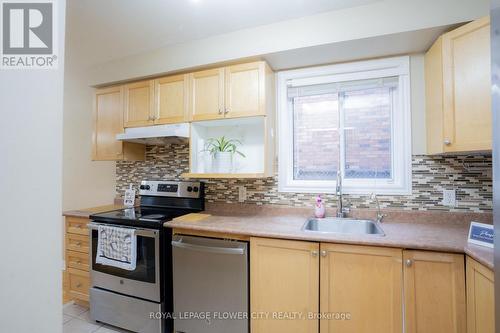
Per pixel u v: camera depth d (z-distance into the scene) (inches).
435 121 64.0
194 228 66.5
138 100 89.7
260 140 88.0
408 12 60.0
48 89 21.8
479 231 48.1
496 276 28.6
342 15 65.2
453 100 57.3
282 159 84.4
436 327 48.8
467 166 67.2
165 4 63.3
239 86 76.2
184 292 67.9
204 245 65.5
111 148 94.7
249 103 74.9
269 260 60.4
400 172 73.5
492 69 29.6
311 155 85.3
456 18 56.6
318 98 84.4
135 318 72.2
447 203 68.4
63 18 23.0
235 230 62.6
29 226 20.1
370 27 62.9
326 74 80.4
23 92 20.1
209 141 91.4
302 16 68.4
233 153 87.0
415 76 72.2
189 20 70.0
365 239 53.1
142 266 71.6
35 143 20.7
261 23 71.7
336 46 67.9
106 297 76.3
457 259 47.9
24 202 19.8
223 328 64.2
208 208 91.4
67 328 76.5
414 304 50.1
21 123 19.8
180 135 80.5
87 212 88.4
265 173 74.0
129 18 69.1
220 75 78.4
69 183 117.2
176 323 68.8
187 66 81.2
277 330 59.6
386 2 61.7
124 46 84.1
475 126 53.2
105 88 96.7
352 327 54.1
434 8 58.2
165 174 101.3
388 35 62.1
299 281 57.8
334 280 55.3
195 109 81.2
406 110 72.4
